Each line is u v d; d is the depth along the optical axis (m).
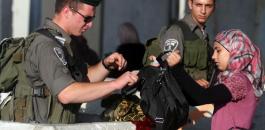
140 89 10.55
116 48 23.53
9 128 9.69
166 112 10.17
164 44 12.55
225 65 10.88
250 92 10.72
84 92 9.97
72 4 10.48
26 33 21.77
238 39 10.77
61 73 10.09
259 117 13.89
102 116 11.89
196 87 10.32
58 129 9.38
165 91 10.23
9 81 10.48
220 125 10.85
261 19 24.11
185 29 12.70
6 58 10.46
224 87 10.50
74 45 11.47
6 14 21.58
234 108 10.74
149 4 24.70
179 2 24.30
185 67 12.65
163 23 24.62
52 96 10.40
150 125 11.10
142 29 24.70
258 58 10.89
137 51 21.25
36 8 21.84
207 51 12.73
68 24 10.55
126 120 11.37
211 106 13.11
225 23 24.14
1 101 11.57
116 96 11.77
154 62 10.70
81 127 9.63
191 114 13.14
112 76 11.97
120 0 24.50
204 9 12.79
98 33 24.16
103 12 24.22
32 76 10.34
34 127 9.49
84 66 11.51
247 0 24.25
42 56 10.13
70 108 10.58
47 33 10.40
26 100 10.46
